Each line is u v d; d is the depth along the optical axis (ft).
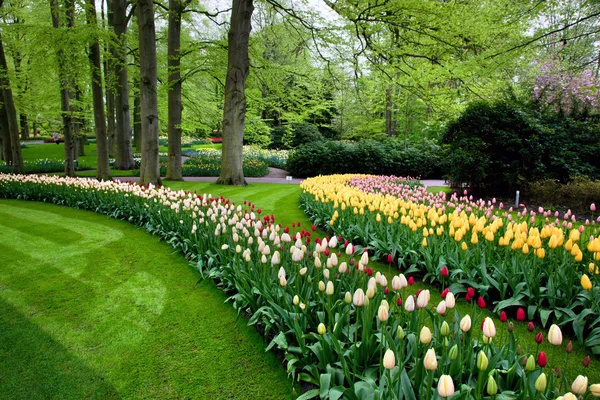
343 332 8.59
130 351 10.17
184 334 10.99
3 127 65.82
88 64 45.62
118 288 14.32
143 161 41.32
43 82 67.31
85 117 81.51
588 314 10.32
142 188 25.73
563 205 28.66
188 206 18.58
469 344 7.03
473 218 14.98
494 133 33.53
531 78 56.80
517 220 17.43
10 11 59.41
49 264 17.03
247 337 10.75
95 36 41.11
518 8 30.76
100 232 22.61
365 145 63.72
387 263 16.60
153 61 40.04
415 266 14.87
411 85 41.09
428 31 35.70
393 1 32.40
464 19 33.06
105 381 8.93
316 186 27.48
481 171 33.78
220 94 79.10
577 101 37.17
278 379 8.92
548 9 32.17
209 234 15.87
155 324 11.59
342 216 19.62
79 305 12.91
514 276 11.46
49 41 40.37
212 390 8.57
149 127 40.57
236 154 44.37
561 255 12.77
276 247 13.55
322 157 62.69
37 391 8.58
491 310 12.14
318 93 70.23
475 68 35.06
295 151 66.39
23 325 11.56
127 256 18.04
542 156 33.24
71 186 32.65
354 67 43.06
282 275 9.35
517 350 7.11
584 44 59.67
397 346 7.93
